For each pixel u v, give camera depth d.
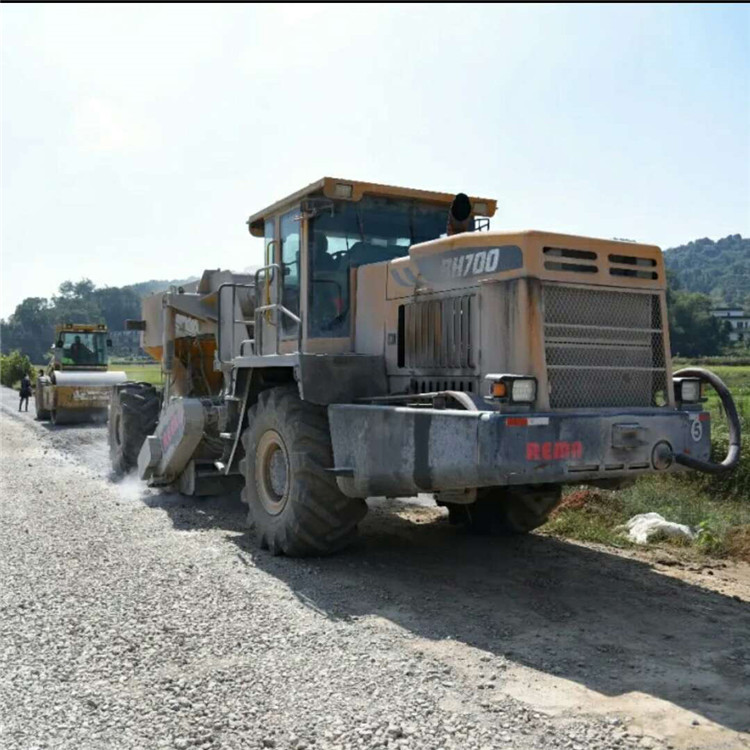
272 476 6.66
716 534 7.11
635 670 4.08
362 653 4.24
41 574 5.73
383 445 5.48
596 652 4.32
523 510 6.99
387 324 6.27
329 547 6.23
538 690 3.81
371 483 5.61
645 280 5.47
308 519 6.07
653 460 5.09
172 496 9.20
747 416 10.95
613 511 8.20
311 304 6.65
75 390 19.72
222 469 7.59
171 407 8.77
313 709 3.57
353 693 3.74
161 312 10.91
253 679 3.90
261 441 6.74
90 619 4.76
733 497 8.75
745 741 3.33
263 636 4.49
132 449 10.45
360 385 6.19
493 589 5.51
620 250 5.36
